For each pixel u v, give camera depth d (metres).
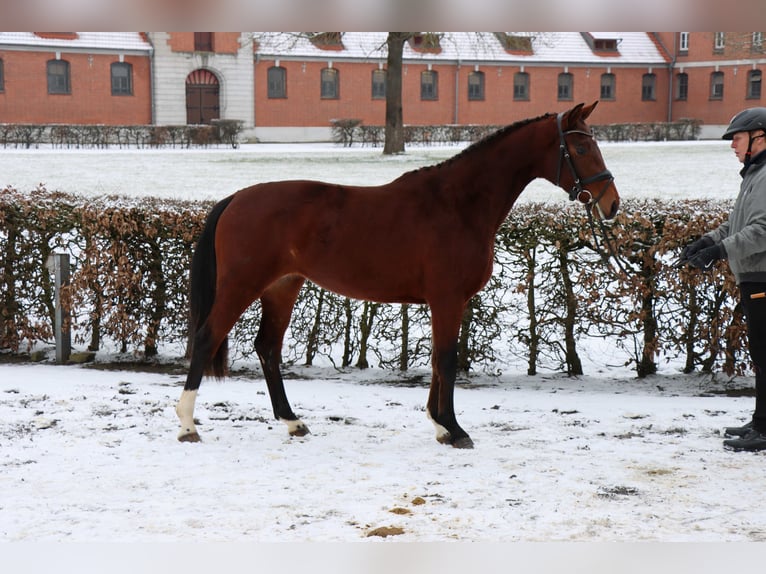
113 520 4.23
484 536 4.05
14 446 5.45
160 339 8.31
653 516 4.30
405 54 49.66
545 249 7.65
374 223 5.46
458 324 5.52
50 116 44.62
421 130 44.47
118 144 41.91
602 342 9.06
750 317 5.52
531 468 5.09
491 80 51.75
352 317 8.24
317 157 35.47
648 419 6.25
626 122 54.31
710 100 53.22
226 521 4.23
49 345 9.07
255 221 5.48
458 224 5.48
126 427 5.95
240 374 7.98
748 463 5.18
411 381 7.82
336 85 49.81
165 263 8.14
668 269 7.38
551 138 5.54
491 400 6.93
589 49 53.84
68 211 8.26
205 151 39.50
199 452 5.39
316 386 7.45
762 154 5.44
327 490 4.70
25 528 4.12
